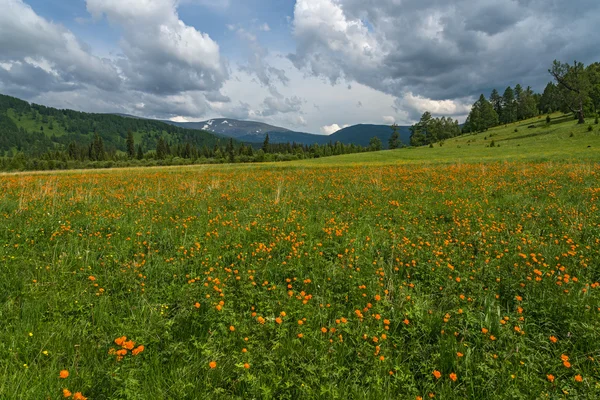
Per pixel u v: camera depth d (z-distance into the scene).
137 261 5.75
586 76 82.06
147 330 3.64
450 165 29.48
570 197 11.08
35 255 6.01
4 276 4.89
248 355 3.28
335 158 65.06
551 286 4.79
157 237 7.53
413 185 15.52
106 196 13.61
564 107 96.75
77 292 4.64
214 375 3.15
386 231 7.86
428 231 7.89
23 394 2.77
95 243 6.70
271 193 14.35
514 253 6.11
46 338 3.54
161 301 4.52
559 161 26.94
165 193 14.30
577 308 4.11
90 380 2.96
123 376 2.92
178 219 9.28
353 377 3.22
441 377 3.28
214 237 7.49
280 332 3.70
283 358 3.27
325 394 2.91
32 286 4.67
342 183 17.62
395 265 5.82
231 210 11.02
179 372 3.14
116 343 3.25
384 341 3.67
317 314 4.20
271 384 2.98
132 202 12.03
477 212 9.74
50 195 12.66
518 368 3.22
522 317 4.02
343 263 5.92
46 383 2.93
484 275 5.18
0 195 12.88
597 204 9.62
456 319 4.06
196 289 4.64
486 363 3.28
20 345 3.42
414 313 4.14
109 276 5.18
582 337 3.61
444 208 10.49
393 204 11.16
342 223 8.48
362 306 4.45
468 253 6.29
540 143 61.41
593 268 5.29
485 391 3.04
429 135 134.75
